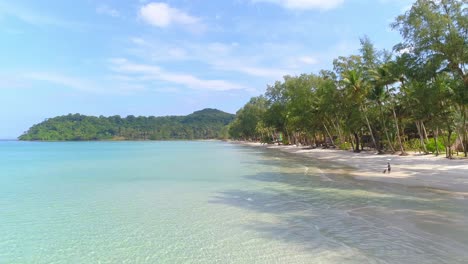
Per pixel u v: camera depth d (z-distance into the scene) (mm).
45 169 36875
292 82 73500
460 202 15141
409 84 39719
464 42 25156
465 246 9281
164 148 106000
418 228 11062
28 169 37031
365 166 32375
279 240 10477
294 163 39531
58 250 10188
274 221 12789
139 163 44219
